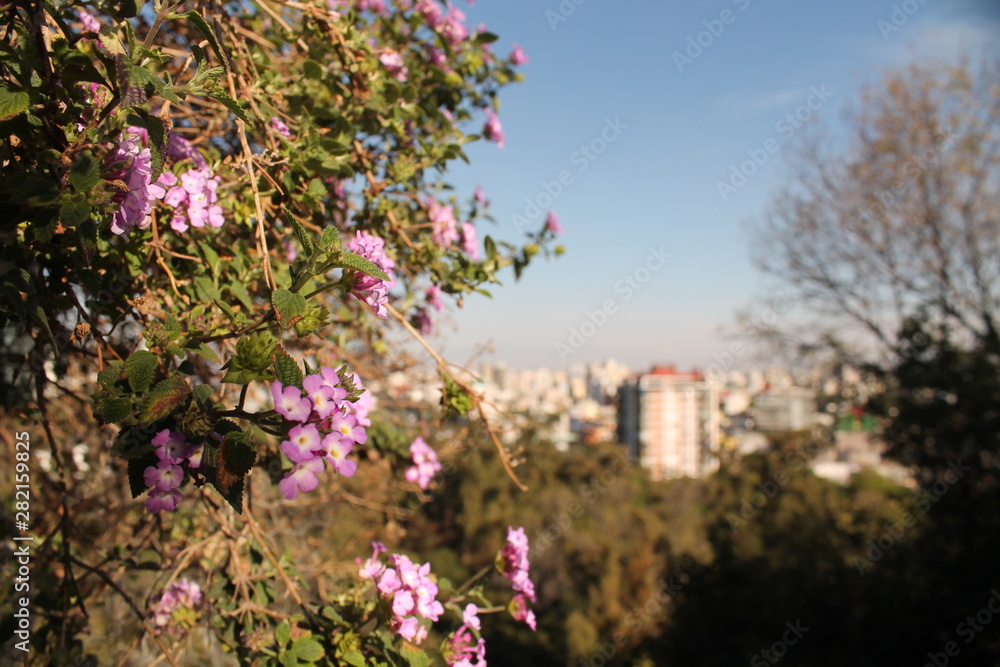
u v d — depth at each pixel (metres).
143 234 1.61
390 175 2.52
